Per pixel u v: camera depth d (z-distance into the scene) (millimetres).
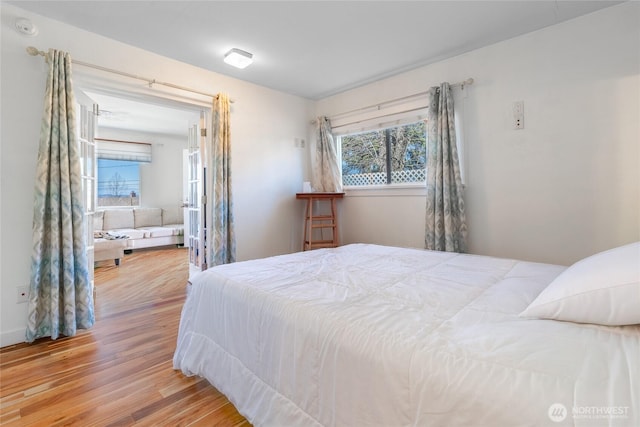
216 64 2871
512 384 604
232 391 1266
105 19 2135
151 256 5086
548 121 2277
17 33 1979
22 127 2002
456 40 2451
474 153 2637
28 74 2020
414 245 3107
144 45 2502
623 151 2006
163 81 2684
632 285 731
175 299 2896
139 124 5445
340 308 1011
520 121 2395
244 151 3293
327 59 2779
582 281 819
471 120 2646
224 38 2402
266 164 3498
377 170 3541
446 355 713
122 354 1838
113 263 4477
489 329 810
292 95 3760
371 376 792
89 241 2514
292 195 3777
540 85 2303
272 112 3549
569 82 2186
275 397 1071
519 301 1015
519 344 717
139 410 1336
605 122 2061
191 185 3572
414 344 771
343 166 3896
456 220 2652
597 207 2107
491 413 594
